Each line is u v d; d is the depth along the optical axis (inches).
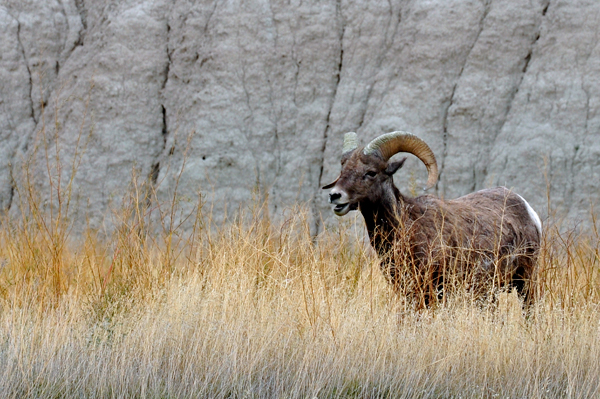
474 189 2336.4
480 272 1089.4
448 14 2502.5
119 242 1219.2
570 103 2305.6
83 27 2869.1
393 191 1101.7
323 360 931.3
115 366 905.5
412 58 2496.3
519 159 2289.6
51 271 1153.4
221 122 2527.1
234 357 912.9
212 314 987.3
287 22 2623.0
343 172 1084.5
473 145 2369.6
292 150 2529.5
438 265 1069.1
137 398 879.7
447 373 914.1
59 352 935.0
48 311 1061.1
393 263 1082.1
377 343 947.3
